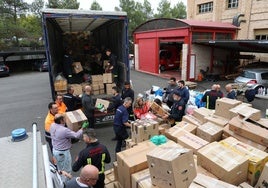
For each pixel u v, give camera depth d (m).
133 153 3.90
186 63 16.11
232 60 17.78
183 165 2.94
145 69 21.34
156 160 2.99
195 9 23.81
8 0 30.41
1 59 25.12
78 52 11.84
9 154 2.10
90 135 3.72
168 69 21.27
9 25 27.86
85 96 6.70
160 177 3.03
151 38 19.77
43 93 13.66
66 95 6.81
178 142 4.47
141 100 6.56
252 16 18.34
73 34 12.20
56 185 2.74
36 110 10.18
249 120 4.38
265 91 11.03
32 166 1.90
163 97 8.31
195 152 4.05
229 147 3.77
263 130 3.97
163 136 4.53
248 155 3.53
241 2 19.11
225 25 17.55
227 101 5.09
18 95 13.38
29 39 31.52
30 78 20.58
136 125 4.81
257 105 9.97
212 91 7.08
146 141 4.48
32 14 34.84
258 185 3.34
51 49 7.69
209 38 16.61
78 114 5.71
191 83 14.09
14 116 9.42
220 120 4.94
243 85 10.89
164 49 21.02
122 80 8.45
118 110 5.56
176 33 16.78
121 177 3.87
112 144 6.50
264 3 17.30
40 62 26.09
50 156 5.27
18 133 2.40
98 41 11.71
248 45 13.94
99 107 7.20
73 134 4.54
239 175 3.35
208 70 16.98
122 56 8.23
